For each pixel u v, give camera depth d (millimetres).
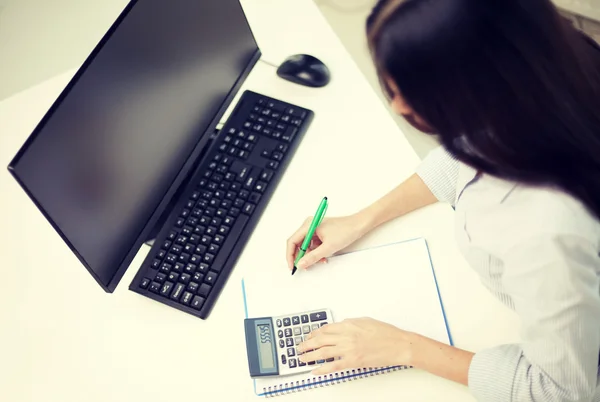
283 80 1045
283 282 840
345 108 1001
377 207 868
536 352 638
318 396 752
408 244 848
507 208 625
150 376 789
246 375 777
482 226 670
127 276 873
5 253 919
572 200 556
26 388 799
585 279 566
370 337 749
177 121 880
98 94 731
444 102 529
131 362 802
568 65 494
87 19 1329
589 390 640
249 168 929
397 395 742
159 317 833
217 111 962
